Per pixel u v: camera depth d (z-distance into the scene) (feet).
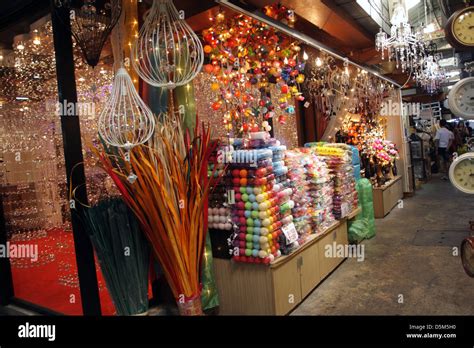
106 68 13.00
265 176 9.86
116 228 9.17
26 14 11.45
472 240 8.67
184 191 8.86
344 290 11.84
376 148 22.04
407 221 20.10
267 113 12.74
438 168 38.78
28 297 12.53
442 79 32.83
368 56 19.25
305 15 13.23
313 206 12.76
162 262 9.17
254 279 9.96
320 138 20.42
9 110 16.60
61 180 17.13
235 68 11.89
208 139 9.21
